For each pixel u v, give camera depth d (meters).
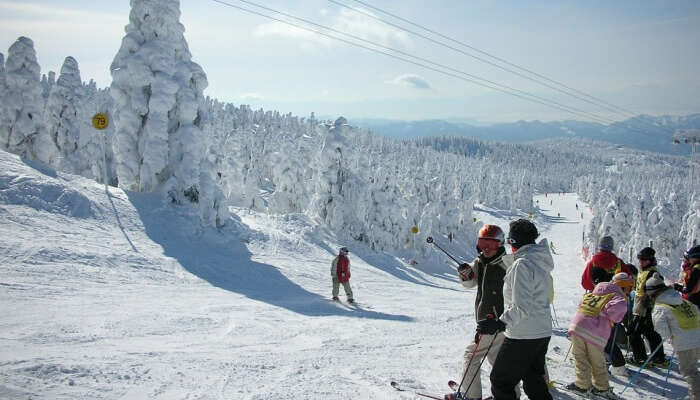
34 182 17.25
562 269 61.78
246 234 23.16
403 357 6.94
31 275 10.72
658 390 6.27
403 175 70.44
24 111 24.81
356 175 35.59
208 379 4.90
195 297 11.51
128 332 7.04
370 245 34.00
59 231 15.20
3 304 7.98
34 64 25.06
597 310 5.62
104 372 4.72
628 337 7.77
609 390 5.62
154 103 21.34
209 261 17.12
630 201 61.81
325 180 34.25
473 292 28.45
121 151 21.89
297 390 4.76
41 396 3.85
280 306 11.68
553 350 8.16
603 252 6.97
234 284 15.09
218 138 87.75
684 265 7.05
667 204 55.03
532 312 3.93
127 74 21.62
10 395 3.76
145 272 13.79
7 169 17.66
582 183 176.88
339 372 5.66
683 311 5.65
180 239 18.72
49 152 25.66
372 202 39.72
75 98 31.75
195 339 7.09
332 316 10.91
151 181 21.55
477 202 127.81
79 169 31.75
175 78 22.22
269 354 6.40
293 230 28.89
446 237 62.59
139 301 9.92
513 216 115.62
